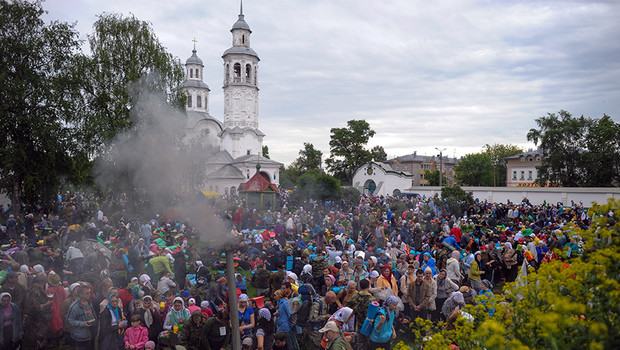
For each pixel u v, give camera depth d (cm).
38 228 2048
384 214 3019
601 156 5447
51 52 2362
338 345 590
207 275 1132
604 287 272
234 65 6662
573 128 5675
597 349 219
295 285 923
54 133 2256
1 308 688
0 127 2155
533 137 5984
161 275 1055
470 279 1081
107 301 729
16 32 2302
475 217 2991
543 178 5941
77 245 1261
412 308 880
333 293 777
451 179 11575
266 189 3591
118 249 1255
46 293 806
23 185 2330
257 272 1110
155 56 2247
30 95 2248
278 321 757
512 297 353
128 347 698
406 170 10869
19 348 714
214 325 662
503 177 9762
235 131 6412
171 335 730
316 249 1448
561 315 271
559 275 318
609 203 320
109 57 2202
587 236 329
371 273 860
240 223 1941
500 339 264
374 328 659
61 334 793
